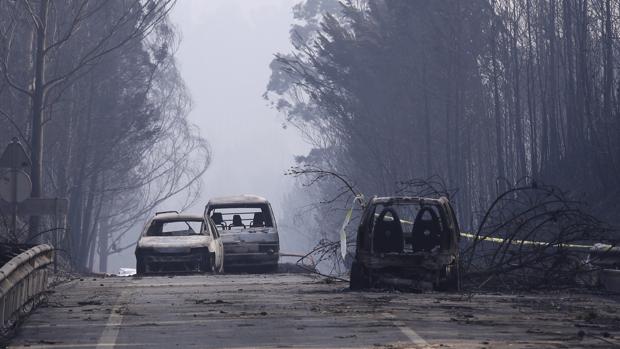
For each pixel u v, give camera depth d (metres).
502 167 141.38
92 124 167.38
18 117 132.88
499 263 48.72
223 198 84.88
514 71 147.00
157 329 30.64
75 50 150.88
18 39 134.88
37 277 38.72
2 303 29.48
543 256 48.28
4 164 66.31
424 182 56.00
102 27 154.88
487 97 161.62
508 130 167.75
